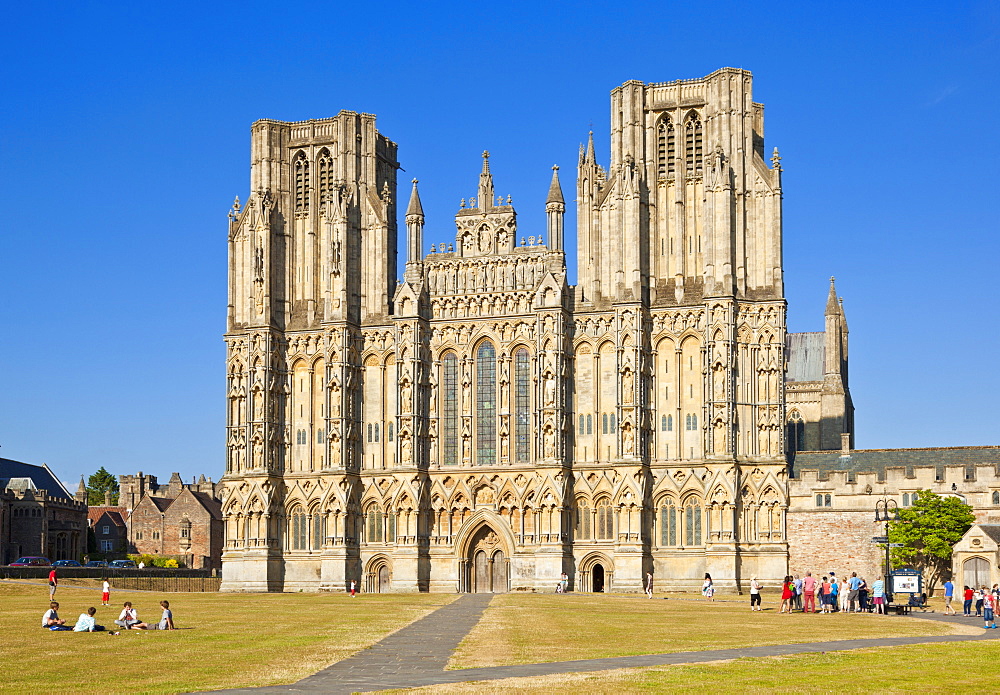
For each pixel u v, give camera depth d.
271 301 144.12
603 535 132.75
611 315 135.00
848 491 122.62
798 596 99.19
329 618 78.56
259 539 140.75
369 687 44.41
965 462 121.50
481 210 140.88
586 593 127.31
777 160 133.12
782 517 126.50
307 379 143.88
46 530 181.00
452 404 139.38
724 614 84.56
